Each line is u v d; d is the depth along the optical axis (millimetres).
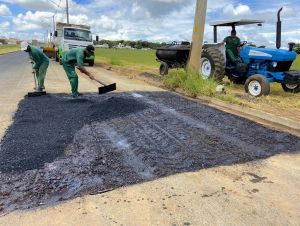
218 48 10000
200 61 9922
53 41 27828
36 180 3736
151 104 7477
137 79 12742
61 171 3961
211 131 5504
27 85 10805
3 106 7379
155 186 3604
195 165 4160
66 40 19906
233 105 7344
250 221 2943
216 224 2893
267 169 4082
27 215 3066
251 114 6848
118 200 3316
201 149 4691
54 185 3631
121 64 21281
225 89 8766
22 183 3670
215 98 7945
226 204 3236
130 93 9000
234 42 10047
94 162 4215
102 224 2906
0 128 5633
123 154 4488
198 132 5438
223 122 6059
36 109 6988
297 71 9016
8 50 65062
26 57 35188
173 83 9867
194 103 7723
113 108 6926
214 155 4488
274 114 6523
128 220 2963
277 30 9141
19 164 4121
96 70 16781
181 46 11852
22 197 3389
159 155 4461
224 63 9883
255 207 3184
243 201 3299
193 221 2938
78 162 4215
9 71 16625
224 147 4785
